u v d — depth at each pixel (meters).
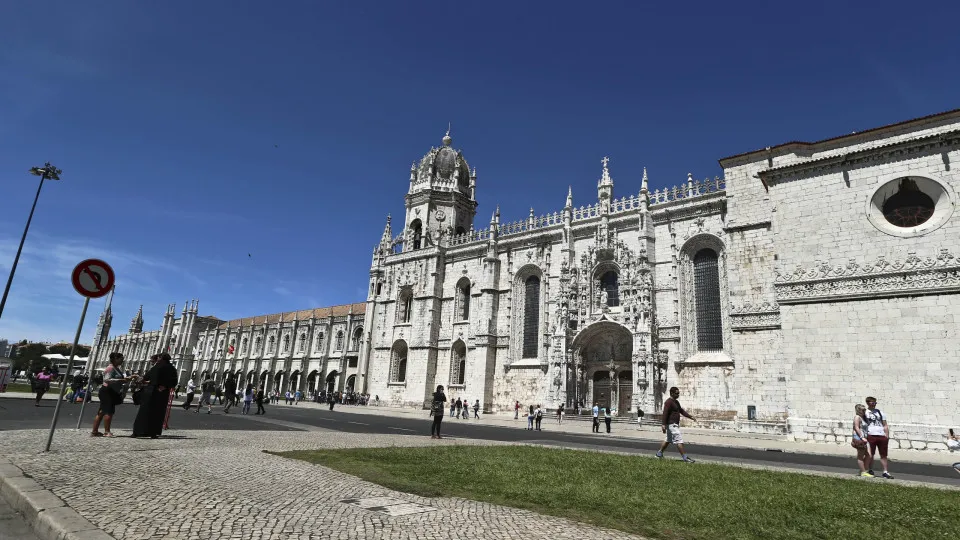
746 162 43.50
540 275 58.50
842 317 28.92
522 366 56.88
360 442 20.23
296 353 102.50
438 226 73.06
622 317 48.84
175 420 27.66
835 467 19.00
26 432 16.31
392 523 7.77
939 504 11.06
